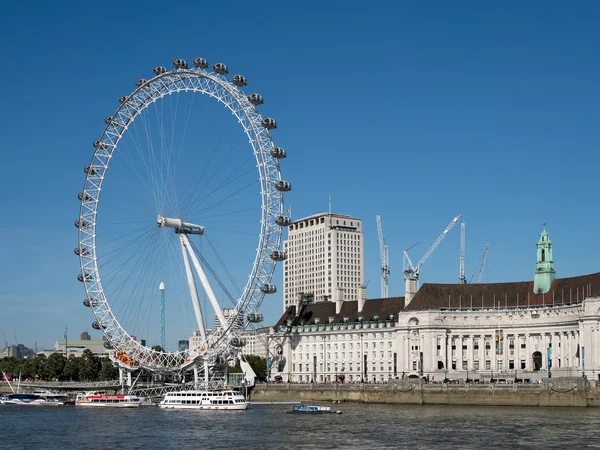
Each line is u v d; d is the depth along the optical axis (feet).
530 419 551.18
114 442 462.19
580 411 615.57
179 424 554.87
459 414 601.62
